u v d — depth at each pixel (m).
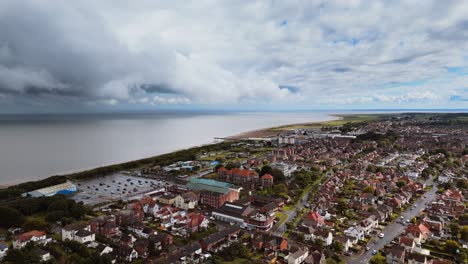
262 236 151.00
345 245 143.75
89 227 157.25
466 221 176.88
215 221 183.50
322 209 199.38
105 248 136.88
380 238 159.00
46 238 149.12
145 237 156.00
